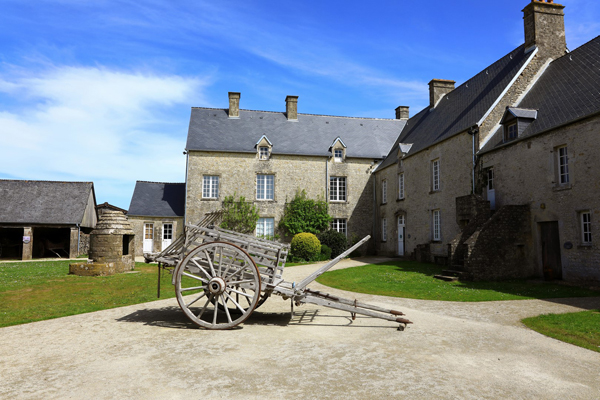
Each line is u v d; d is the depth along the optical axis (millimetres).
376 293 10242
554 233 11734
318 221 23094
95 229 14211
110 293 10047
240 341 5414
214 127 24250
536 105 13477
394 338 5633
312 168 24047
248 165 23219
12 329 6281
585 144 10492
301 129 25688
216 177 22969
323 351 4945
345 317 7176
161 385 3805
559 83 13336
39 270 14688
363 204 24578
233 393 3609
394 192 21859
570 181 10930
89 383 3871
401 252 21125
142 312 7648
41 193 23391
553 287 10641
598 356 4840
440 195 16984
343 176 24484
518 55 16266
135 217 23234
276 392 3635
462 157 15484
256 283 6109
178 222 23734
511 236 12445
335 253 22109
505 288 10664
